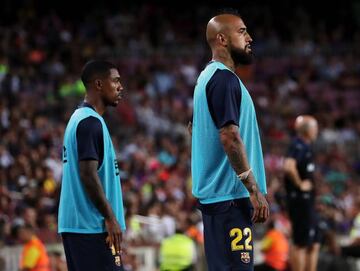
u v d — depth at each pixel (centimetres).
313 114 10194
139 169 7112
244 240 2116
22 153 6519
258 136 2178
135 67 10306
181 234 5178
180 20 12212
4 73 8388
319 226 3928
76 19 11800
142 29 11612
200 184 2159
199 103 2156
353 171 8919
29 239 4700
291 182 3869
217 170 2141
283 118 9875
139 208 5834
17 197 5819
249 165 2103
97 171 2272
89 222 2278
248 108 2148
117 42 10969
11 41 9838
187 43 11662
